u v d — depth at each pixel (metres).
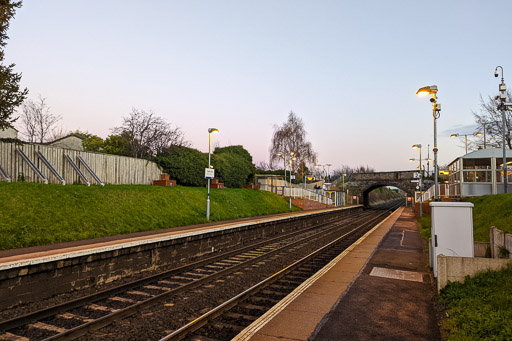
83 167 22.98
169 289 10.08
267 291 9.70
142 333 6.68
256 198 38.59
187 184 33.03
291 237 24.39
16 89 17.28
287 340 5.70
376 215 53.38
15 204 14.74
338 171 144.62
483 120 38.62
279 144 60.50
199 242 16.38
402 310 7.21
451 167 38.09
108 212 18.25
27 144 19.52
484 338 5.34
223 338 6.46
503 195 19.86
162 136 37.28
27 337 6.48
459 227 9.16
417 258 13.39
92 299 8.72
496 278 7.45
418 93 16.75
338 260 12.89
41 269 9.08
